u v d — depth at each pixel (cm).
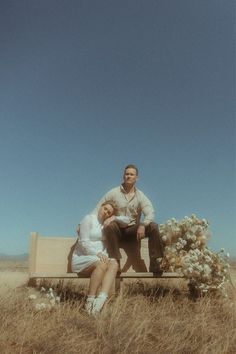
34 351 445
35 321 534
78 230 684
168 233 712
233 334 532
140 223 687
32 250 702
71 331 512
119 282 695
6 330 495
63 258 720
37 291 673
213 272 673
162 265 694
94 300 600
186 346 486
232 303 653
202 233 707
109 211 678
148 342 500
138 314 588
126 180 705
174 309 634
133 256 733
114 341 483
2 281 785
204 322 559
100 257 636
